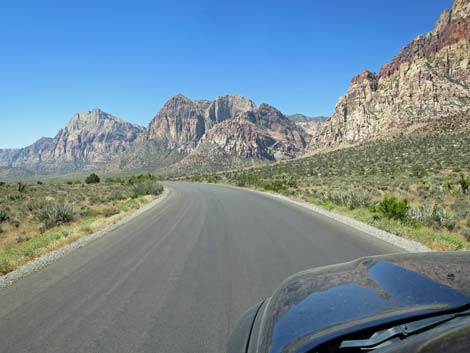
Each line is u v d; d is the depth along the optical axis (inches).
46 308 216.7
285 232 458.3
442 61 7849.4
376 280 87.9
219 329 176.4
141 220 649.6
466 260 93.7
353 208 743.1
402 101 7416.3
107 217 759.1
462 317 62.1
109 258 348.8
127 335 173.9
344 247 354.3
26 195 1611.7
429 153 3016.7
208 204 928.3
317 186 1795.0
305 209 761.6
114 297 231.0
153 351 156.7
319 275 106.9
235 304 210.4
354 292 83.7
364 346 62.7
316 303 83.4
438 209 582.9
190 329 177.8
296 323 77.1
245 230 485.4
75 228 569.6
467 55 7583.7
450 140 3361.2
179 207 877.2
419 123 5984.3
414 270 88.5
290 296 94.6
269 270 281.0
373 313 70.4
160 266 308.2
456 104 6343.5
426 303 68.5
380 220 536.1
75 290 250.4
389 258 107.4
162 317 194.4
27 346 167.5
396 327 63.9
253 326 98.1
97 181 3570.4
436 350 52.6
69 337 174.7
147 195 1443.2
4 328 189.6
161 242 420.2
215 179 3491.6
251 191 1596.9
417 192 1165.1
